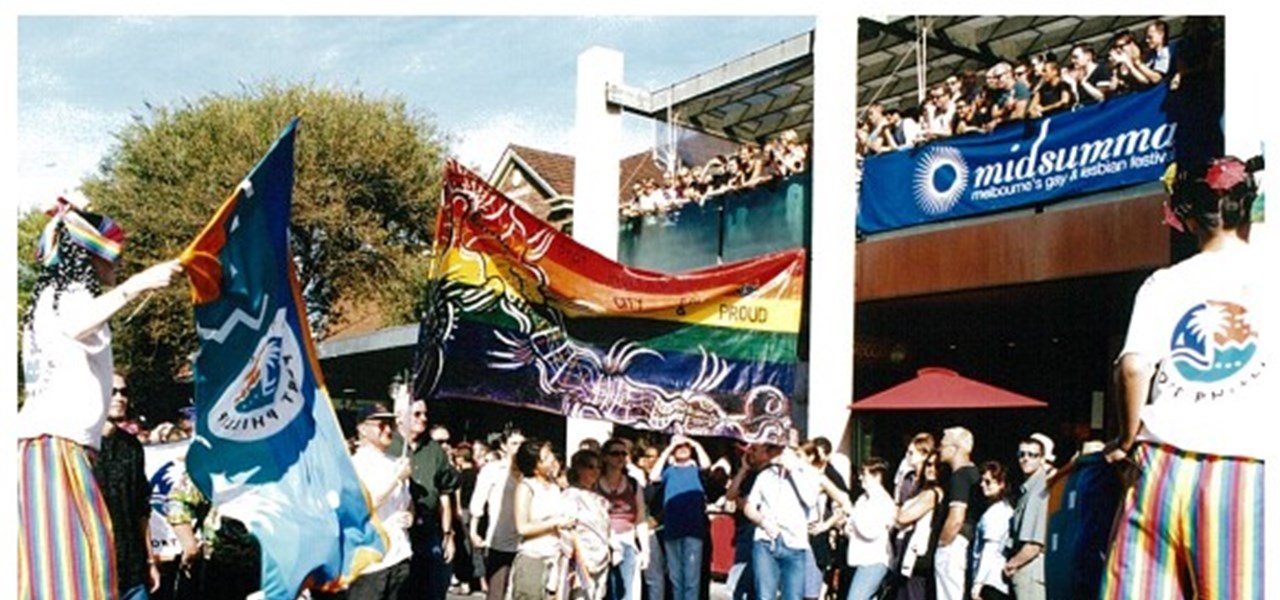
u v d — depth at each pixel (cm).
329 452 571
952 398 1220
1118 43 1137
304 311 566
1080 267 1163
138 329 2734
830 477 1074
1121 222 1128
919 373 1294
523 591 879
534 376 910
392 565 789
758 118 1839
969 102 1284
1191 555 339
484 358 889
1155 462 344
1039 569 788
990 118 1255
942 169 1302
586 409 941
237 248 511
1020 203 1223
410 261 3192
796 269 1023
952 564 886
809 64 1581
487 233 885
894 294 1352
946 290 1295
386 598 790
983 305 1422
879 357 1708
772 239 1506
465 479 1352
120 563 595
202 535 855
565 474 1112
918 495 961
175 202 2928
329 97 3120
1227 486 334
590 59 1722
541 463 886
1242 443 336
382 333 2311
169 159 2950
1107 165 1142
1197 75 1064
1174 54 1084
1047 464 828
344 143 3097
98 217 447
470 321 884
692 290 968
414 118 3225
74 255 430
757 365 1011
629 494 1049
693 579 1068
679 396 982
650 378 966
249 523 533
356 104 3156
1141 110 1112
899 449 1695
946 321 1596
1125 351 354
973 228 1270
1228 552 333
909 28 1430
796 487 1005
